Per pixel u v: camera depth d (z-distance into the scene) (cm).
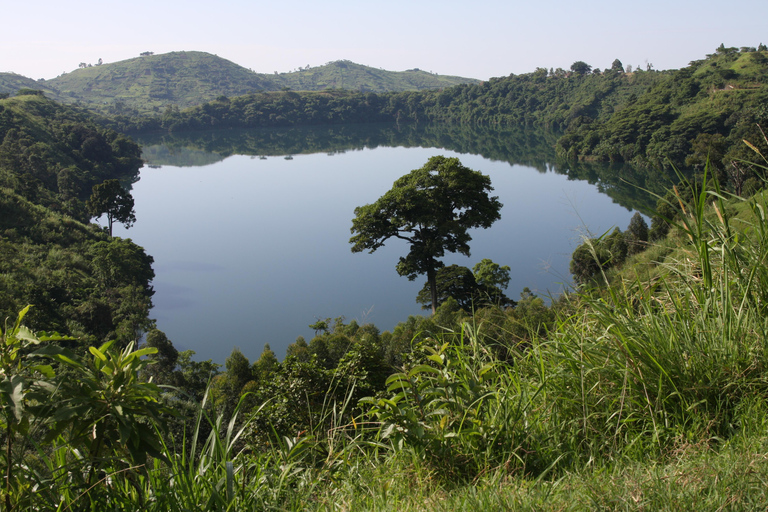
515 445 253
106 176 10706
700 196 311
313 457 269
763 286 295
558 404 279
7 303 2894
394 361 1519
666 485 187
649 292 320
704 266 299
